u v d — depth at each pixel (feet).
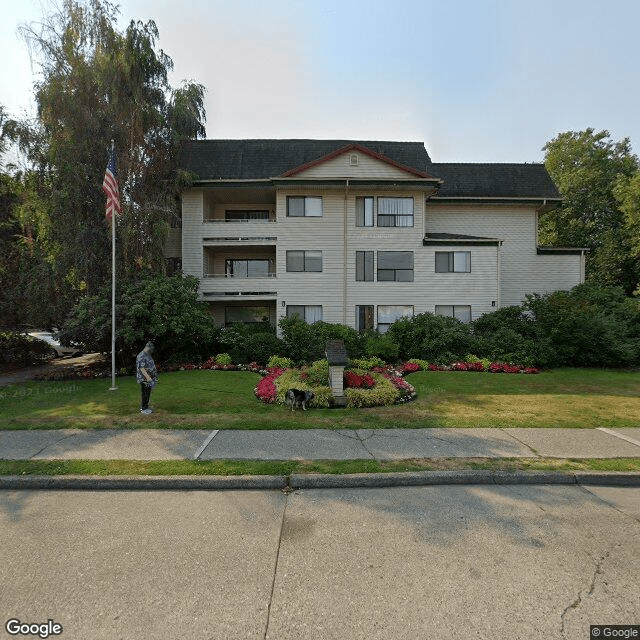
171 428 23.03
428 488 16.02
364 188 62.39
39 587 9.73
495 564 10.72
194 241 63.82
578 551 11.38
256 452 19.12
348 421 24.67
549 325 53.11
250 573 10.30
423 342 53.11
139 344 48.26
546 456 18.63
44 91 47.80
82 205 48.98
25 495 15.33
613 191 87.61
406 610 8.94
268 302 67.21
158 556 11.08
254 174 65.57
